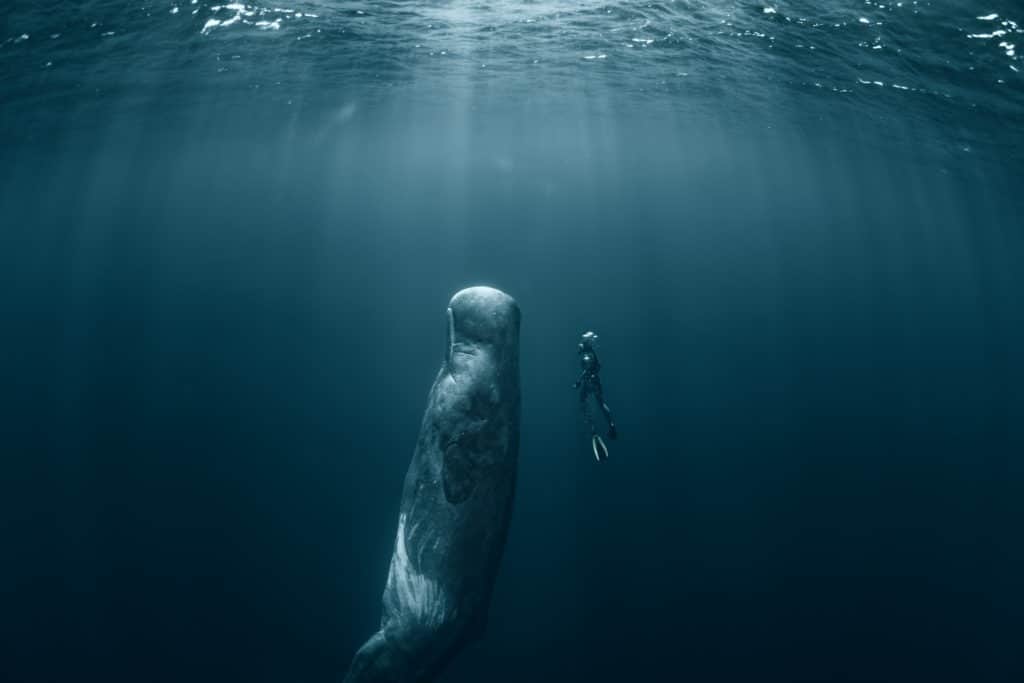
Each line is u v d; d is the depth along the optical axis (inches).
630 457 959.6
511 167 2207.2
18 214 2191.2
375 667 117.3
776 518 749.9
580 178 2477.9
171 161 1619.1
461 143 1667.1
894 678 481.7
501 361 127.7
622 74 814.5
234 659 506.3
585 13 546.3
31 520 739.4
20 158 1238.3
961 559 668.1
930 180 1392.7
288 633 537.0
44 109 860.6
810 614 561.0
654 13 538.0
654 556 658.8
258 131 1323.8
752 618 553.9
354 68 789.2
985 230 2138.3
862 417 1226.6
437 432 123.6
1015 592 609.0
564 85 919.0
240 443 995.9
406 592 119.0
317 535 697.6
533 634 533.6
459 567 117.2
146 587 600.4
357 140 1557.6
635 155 1829.5
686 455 970.1
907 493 840.3
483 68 796.6
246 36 609.3
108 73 715.4
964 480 901.8
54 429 1136.2
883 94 715.4
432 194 2992.1
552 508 776.9
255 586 601.9
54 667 496.7
